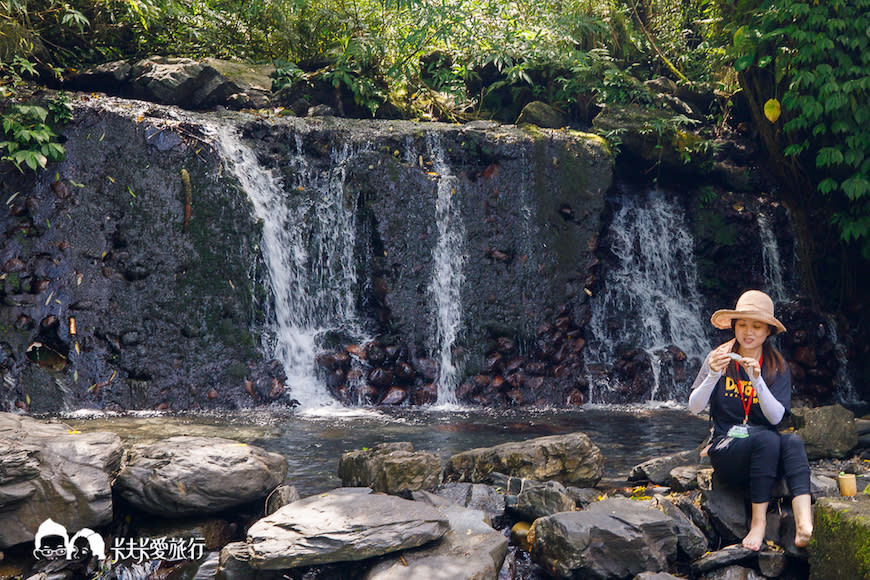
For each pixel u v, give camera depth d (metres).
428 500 3.71
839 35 8.14
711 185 9.74
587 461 4.22
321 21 9.90
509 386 7.90
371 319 8.04
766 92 9.36
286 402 7.24
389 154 8.09
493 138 8.40
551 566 3.23
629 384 8.20
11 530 3.27
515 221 8.35
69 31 8.81
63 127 7.03
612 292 9.05
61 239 6.86
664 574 3.06
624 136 9.27
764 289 9.49
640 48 10.76
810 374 8.77
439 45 10.59
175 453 3.72
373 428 6.12
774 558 3.22
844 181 8.43
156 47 9.60
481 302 8.15
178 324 7.10
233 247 7.43
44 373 6.56
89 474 3.46
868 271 9.38
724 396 3.53
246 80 9.03
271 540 3.11
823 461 4.45
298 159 8.20
